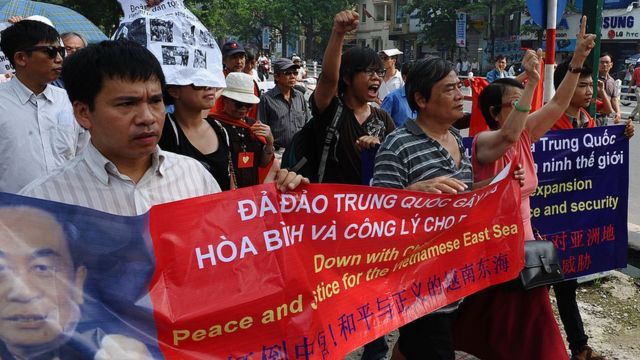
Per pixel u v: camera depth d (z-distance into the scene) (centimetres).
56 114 361
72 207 183
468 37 4047
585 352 368
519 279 295
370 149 335
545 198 430
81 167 197
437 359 275
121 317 189
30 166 346
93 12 2008
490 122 354
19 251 177
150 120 190
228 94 367
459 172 289
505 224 288
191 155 307
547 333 298
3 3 909
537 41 3459
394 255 257
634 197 797
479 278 284
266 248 218
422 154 280
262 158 347
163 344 196
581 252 448
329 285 238
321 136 355
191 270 202
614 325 425
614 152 447
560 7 449
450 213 270
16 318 176
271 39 6219
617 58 3150
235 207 214
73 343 182
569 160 433
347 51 361
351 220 242
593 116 510
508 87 339
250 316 213
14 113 346
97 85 186
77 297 183
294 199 228
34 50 344
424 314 267
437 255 272
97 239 186
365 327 248
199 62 304
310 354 228
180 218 201
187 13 309
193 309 201
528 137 342
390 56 841
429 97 278
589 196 444
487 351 309
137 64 188
